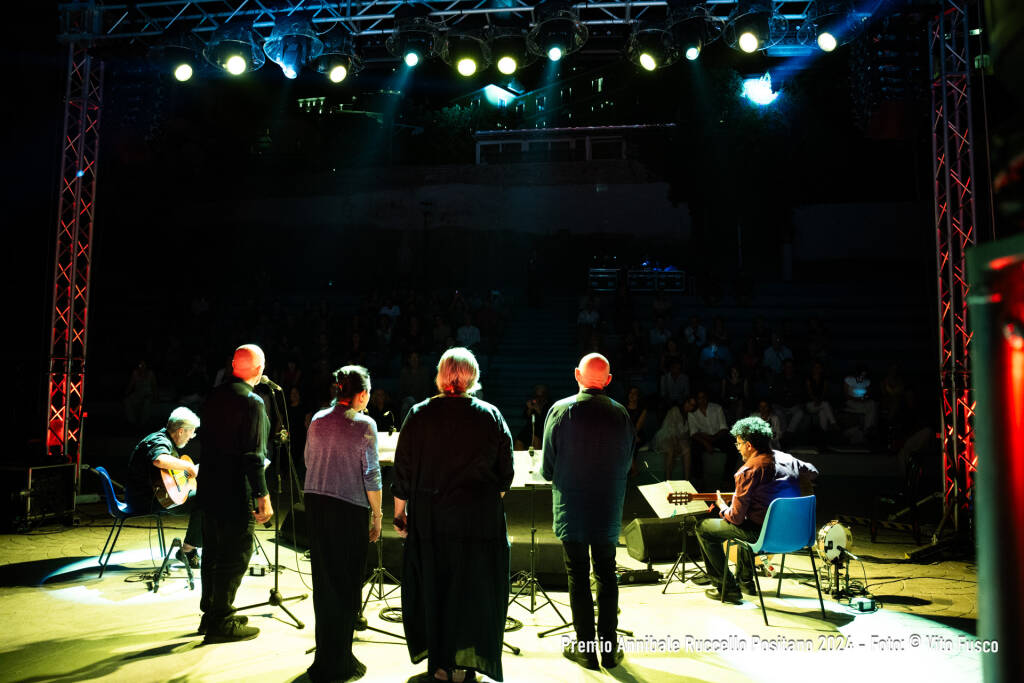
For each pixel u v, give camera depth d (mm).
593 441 4121
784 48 8844
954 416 7570
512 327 17188
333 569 3852
